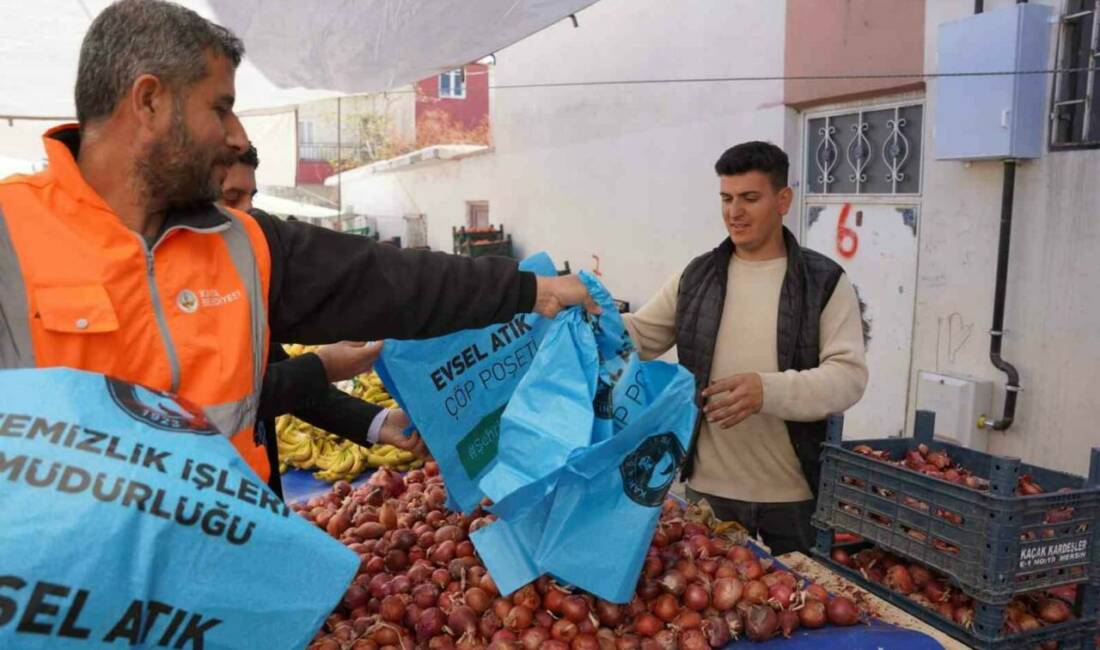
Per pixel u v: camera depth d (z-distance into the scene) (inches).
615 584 71.3
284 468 138.0
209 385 55.2
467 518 96.3
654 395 78.5
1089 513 80.2
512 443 72.4
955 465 96.7
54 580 38.3
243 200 89.6
